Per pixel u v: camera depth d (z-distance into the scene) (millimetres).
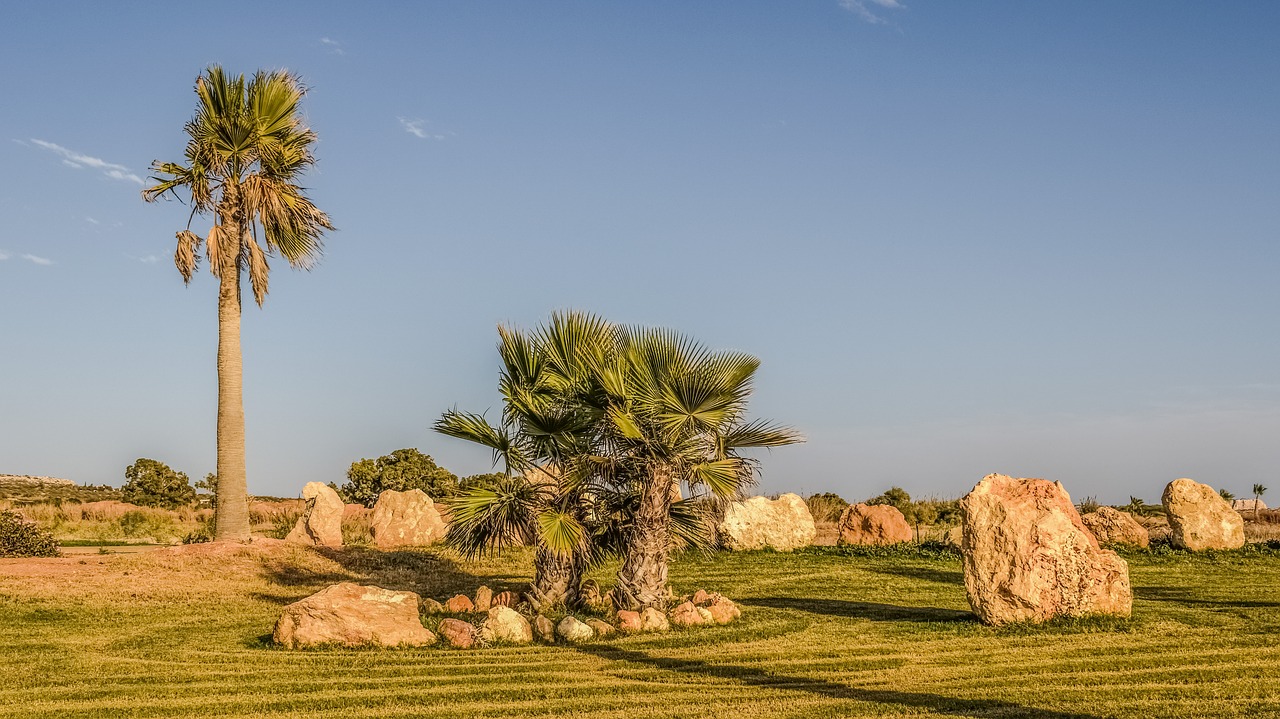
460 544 18062
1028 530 15477
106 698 11422
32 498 63438
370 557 25938
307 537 28625
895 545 28250
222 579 22125
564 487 17266
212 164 25797
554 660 13430
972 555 15789
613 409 16984
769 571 24203
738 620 16562
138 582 21266
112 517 40031
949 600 19156
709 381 16375
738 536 28094
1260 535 29750
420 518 29859
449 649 14297
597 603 18047
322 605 14758
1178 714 10008
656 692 11492
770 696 11195
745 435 17312
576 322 18156
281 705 11008
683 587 21984
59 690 11781
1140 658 12750
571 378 17688
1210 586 20250
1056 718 10016
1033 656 13125
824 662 13031
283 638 14664
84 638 15453
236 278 26312
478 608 17969
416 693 11516
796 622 16328
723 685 11812
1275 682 11328
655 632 15477
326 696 11422
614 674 12508
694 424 16859
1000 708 10461
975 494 16016
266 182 25969
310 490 29797
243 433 26375
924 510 42438
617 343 17906
